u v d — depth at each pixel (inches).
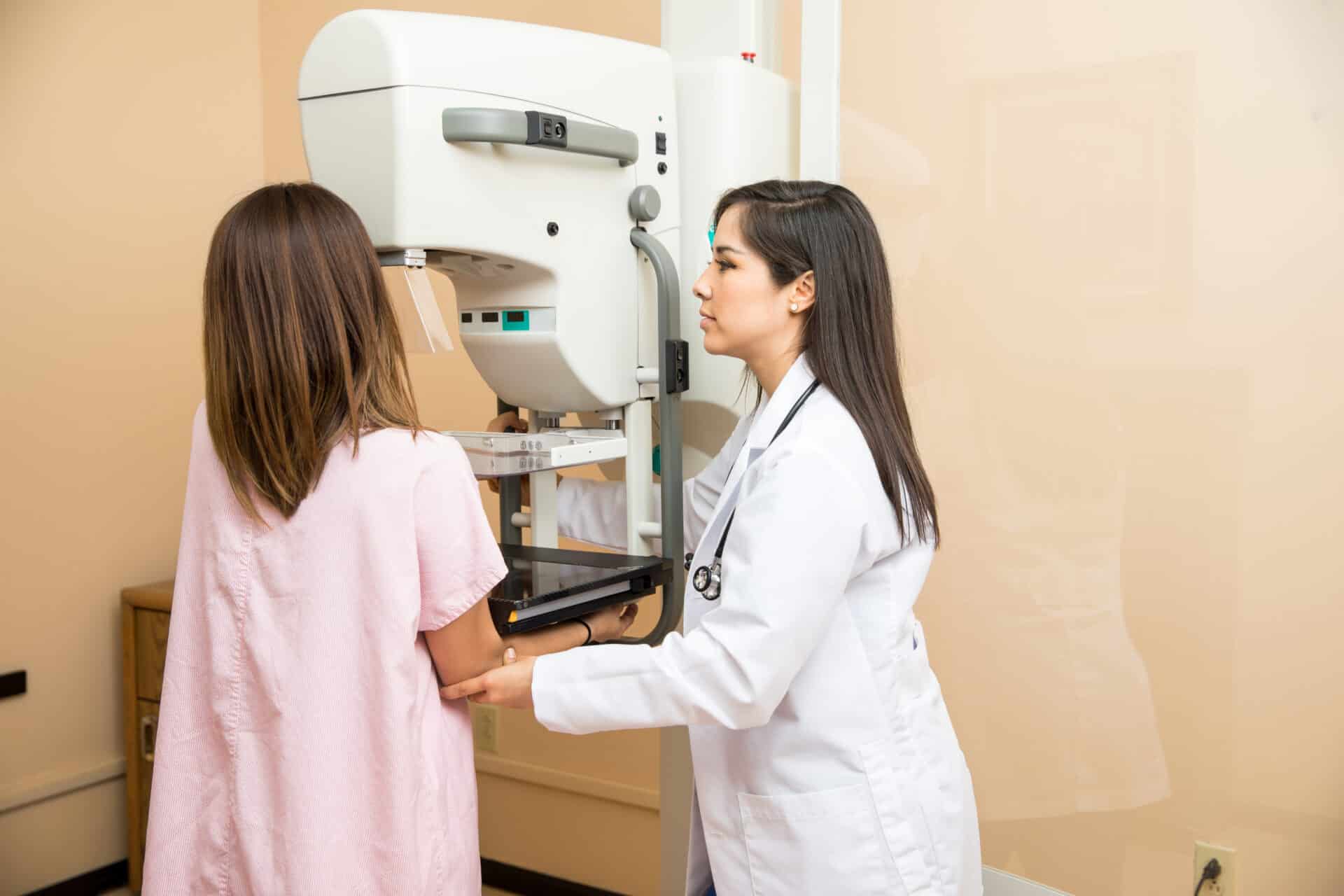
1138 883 56.1
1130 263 53.8
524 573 53.4
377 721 40.3
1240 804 52.8
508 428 63.6
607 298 55.6
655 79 57.6
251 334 39.7
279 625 41.2
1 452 92.6
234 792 41.6
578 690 43.8
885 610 46.0
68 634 97.7
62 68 95.0
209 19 105.7
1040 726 58.7
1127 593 55.4
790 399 46.9
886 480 45.1
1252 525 51.4
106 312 99.3
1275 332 50.1
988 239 58.1
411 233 45.9
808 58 62.9
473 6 98.7
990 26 57.0
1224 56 50.4
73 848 98.2
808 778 44.7
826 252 46.1
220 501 42.9
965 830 48.6
